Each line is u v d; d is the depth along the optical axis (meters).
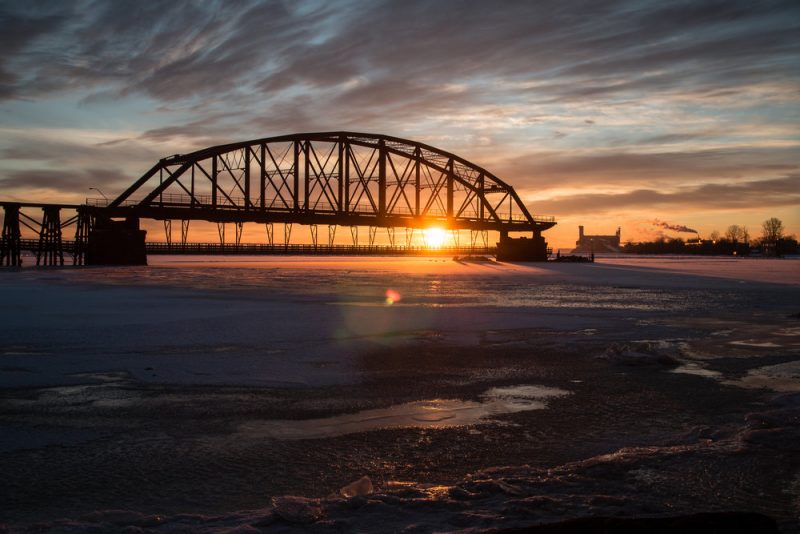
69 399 13.73
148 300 36.41
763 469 9.24
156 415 12.56
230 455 10.25
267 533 6.99
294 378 15.95
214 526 7.18
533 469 9.38
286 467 9.70
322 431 11.60
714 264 138.75
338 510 7.68
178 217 93.81
